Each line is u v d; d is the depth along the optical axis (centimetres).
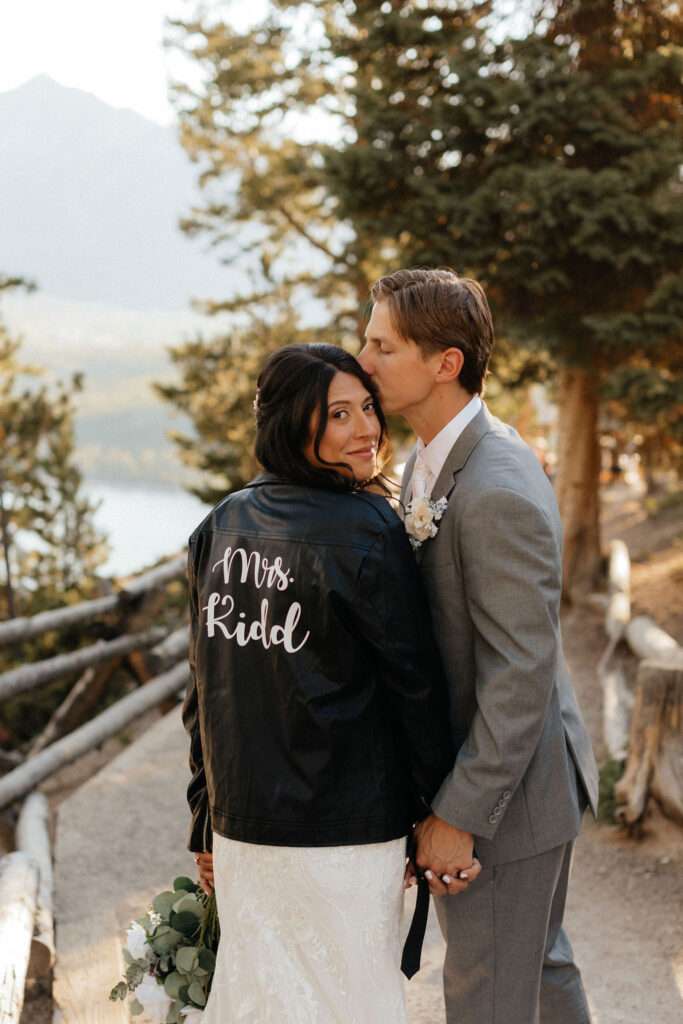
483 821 162
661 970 280
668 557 946
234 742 159
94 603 568
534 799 176
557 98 647
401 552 158
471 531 163
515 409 1179
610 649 629
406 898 330
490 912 178
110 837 379
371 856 156
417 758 163
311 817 153
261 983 155
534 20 731
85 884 337
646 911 316
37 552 1102
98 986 267
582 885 341
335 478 163
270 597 157
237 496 174
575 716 193
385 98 749
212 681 165
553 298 704
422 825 171
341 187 725
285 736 155
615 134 657
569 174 627
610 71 696
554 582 162
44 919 290
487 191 651
